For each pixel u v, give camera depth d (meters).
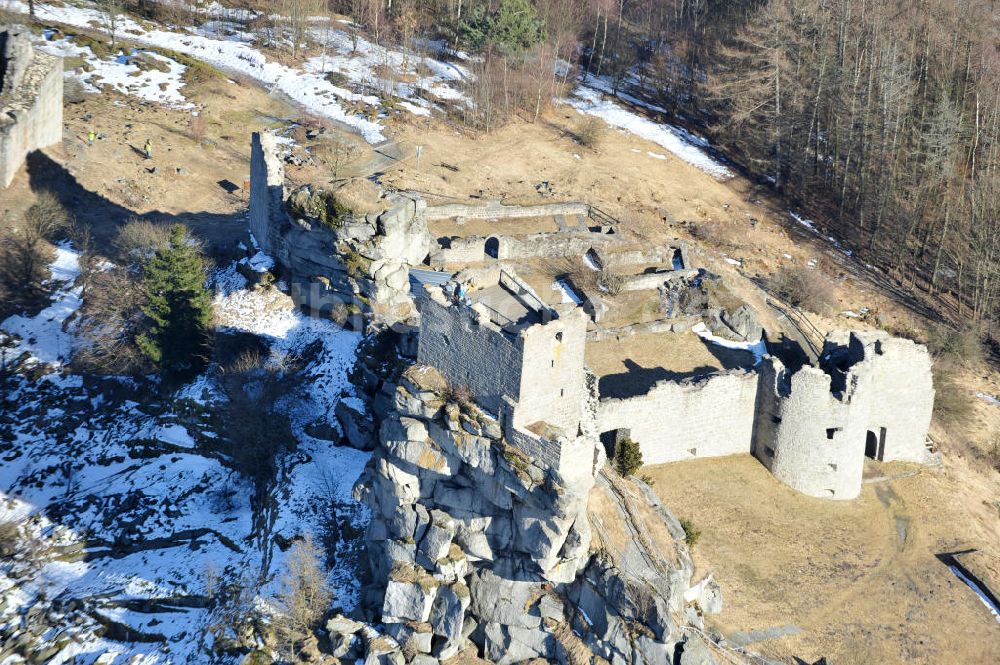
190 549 80.50
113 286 100.06
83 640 75.56
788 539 80.62
